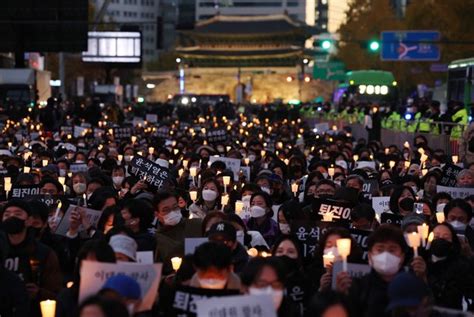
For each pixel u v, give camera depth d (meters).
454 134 41.53
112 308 8.73
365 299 11.14
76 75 128.12
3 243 12.94
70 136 41.19
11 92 69.12
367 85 92.88
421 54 80.19
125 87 150.62
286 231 16.27
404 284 9.65
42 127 49.91
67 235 16.36
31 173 22.30
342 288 11.50
